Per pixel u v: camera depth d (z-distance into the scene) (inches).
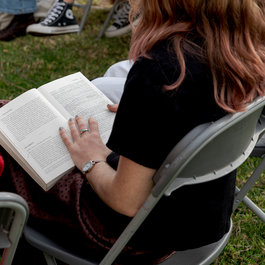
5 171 53.0
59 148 50.0
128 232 41.0
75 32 142.5
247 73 38.0
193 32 38.9
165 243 48.1
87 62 130.1
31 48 134.0
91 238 47.9
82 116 54.0
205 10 38.1
